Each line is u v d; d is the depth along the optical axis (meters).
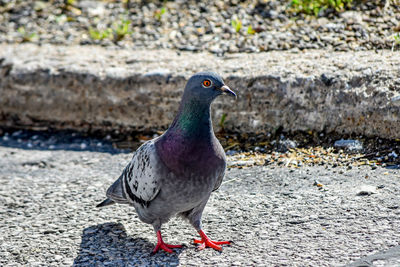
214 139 5.62
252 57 10.12
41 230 6.54
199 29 11.73
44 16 13.26
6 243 6.25
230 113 9.28
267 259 5.47
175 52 10.95
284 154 8.24
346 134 8.38
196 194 5.62
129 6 13.17
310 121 8.70
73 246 6.11
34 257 5.89
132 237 6.31
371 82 8.33
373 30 10.24
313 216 6.25
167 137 5.57
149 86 9.79
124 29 11.91
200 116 5.46
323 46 10.13
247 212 6.61
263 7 12.02
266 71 9.23
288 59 9.70
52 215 6.97
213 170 5.56
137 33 12.04
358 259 5.24
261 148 8.62
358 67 8.74
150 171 5.59
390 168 7.22
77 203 7.31
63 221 6.78
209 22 11.91
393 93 7.99
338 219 6.11
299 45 10.33
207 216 6.64
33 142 10.02
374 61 8.88
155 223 6.03
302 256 5.44
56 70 10.48
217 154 5.58
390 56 9.05
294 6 11.69
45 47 11.86
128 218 6.83
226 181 7.59
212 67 9.79
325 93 8.59
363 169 7.32
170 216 5.95
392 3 10.91
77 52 11.41
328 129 8.54
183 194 5.59
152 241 6.20
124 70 10.13
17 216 6.99
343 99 8.40
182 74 9.67
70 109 10.41
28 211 7.13
